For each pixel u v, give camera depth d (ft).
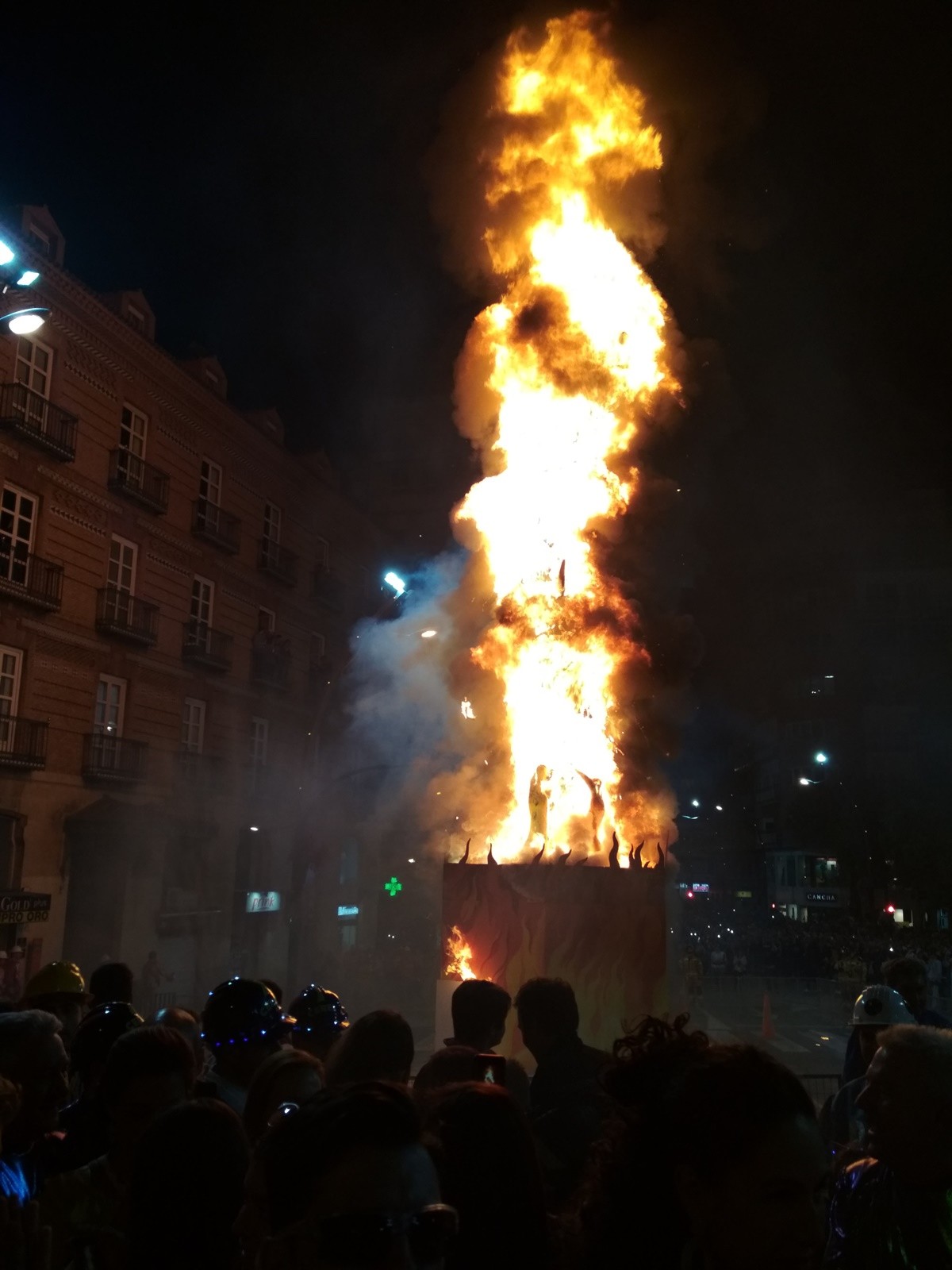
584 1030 26.84
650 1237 7.20
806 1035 77.77
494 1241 8.68
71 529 79.92
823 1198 6.95
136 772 84.64
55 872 76.33
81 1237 11.01
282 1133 6.62
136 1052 11.84
